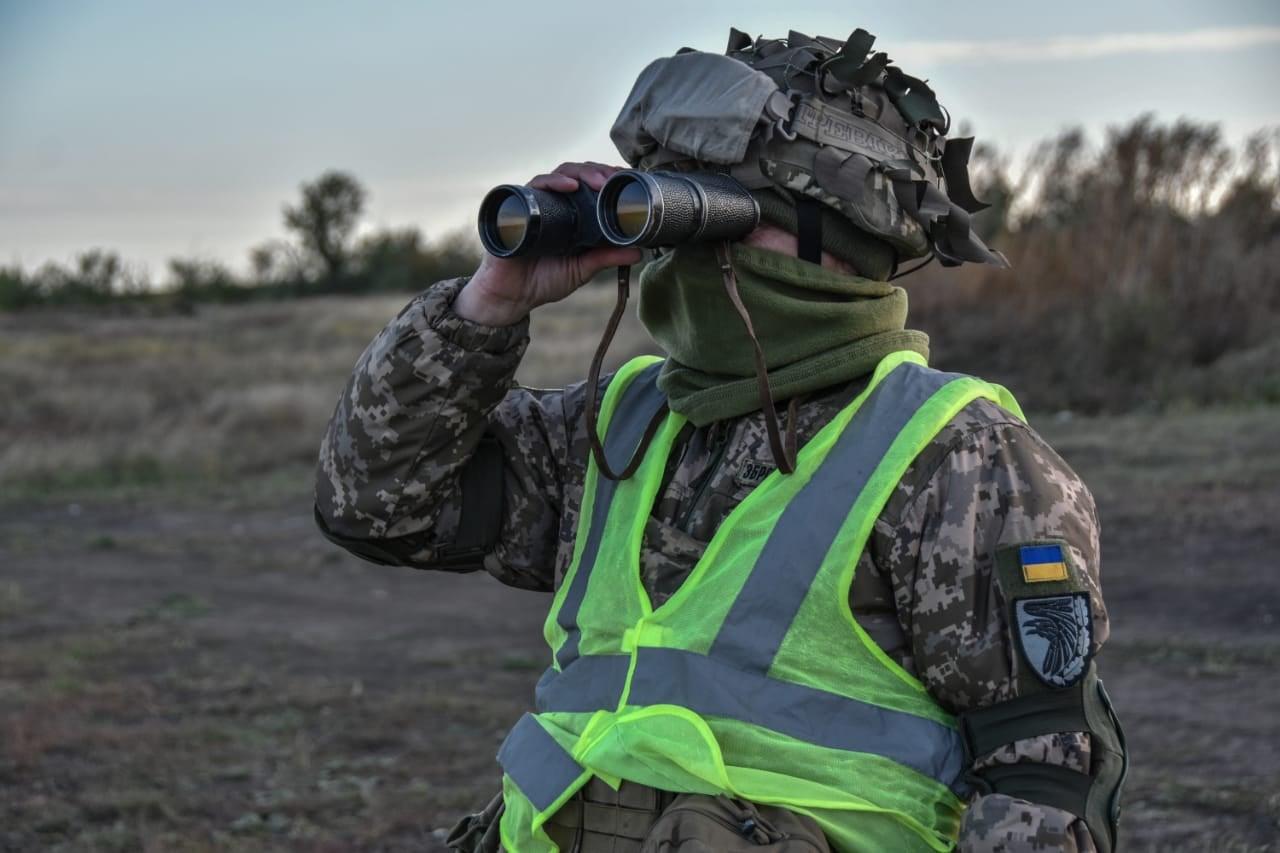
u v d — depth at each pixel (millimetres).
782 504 1566
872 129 1636
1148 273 13516
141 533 11680
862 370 1613
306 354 24188
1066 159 15594
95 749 5754
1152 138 14766
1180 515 8398
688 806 1486
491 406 1797
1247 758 4805
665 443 1712
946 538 1496
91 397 18500
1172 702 5500
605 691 1614
